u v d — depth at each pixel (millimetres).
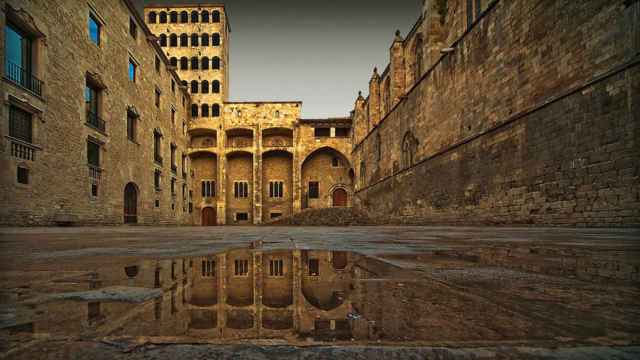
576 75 10156
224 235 7117
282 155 46750
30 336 755
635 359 625
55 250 3287
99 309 1019
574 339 747
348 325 860
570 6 10430
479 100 15750
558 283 1455
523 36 12688
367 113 39406
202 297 1197
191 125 43188
